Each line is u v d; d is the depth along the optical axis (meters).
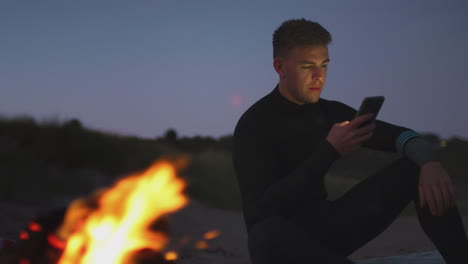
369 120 1.73
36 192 7.00
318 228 1.90
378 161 11.52
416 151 1.86
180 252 4.09
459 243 1.81
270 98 2.08
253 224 1.84
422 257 2.93
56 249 1.57
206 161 12.72
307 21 1.97
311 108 2.10
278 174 1.95
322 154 1.70
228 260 3.81
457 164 15.42
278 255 1.68
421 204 1.76
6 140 9.88
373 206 1.86
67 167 9.86
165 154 12.78
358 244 1.93
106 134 12.98
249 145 1.95
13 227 4.50
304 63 1.92
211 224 6.34
